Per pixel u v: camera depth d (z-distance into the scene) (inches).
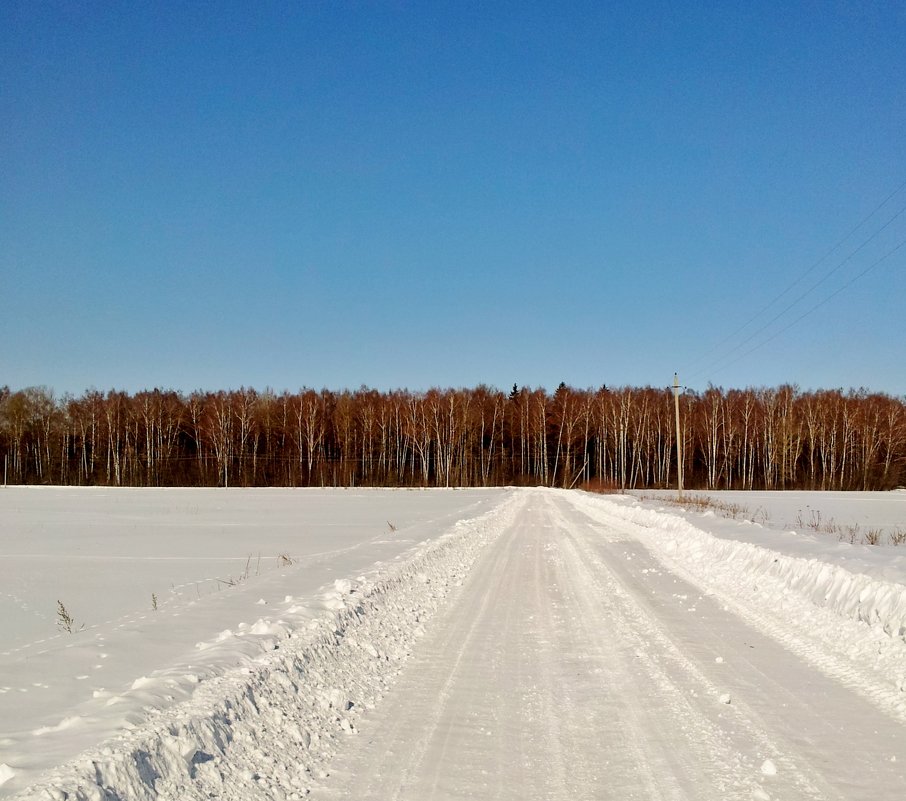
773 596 484.7
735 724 249.9
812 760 218.5
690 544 773.3
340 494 2763.3
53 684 265.4
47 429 3779.5
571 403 3710.6
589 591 529.0
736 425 3540.8
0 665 291.7
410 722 253.8
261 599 445.4
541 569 650.2
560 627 406.3
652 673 312.7
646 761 218.7
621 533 1026.1
